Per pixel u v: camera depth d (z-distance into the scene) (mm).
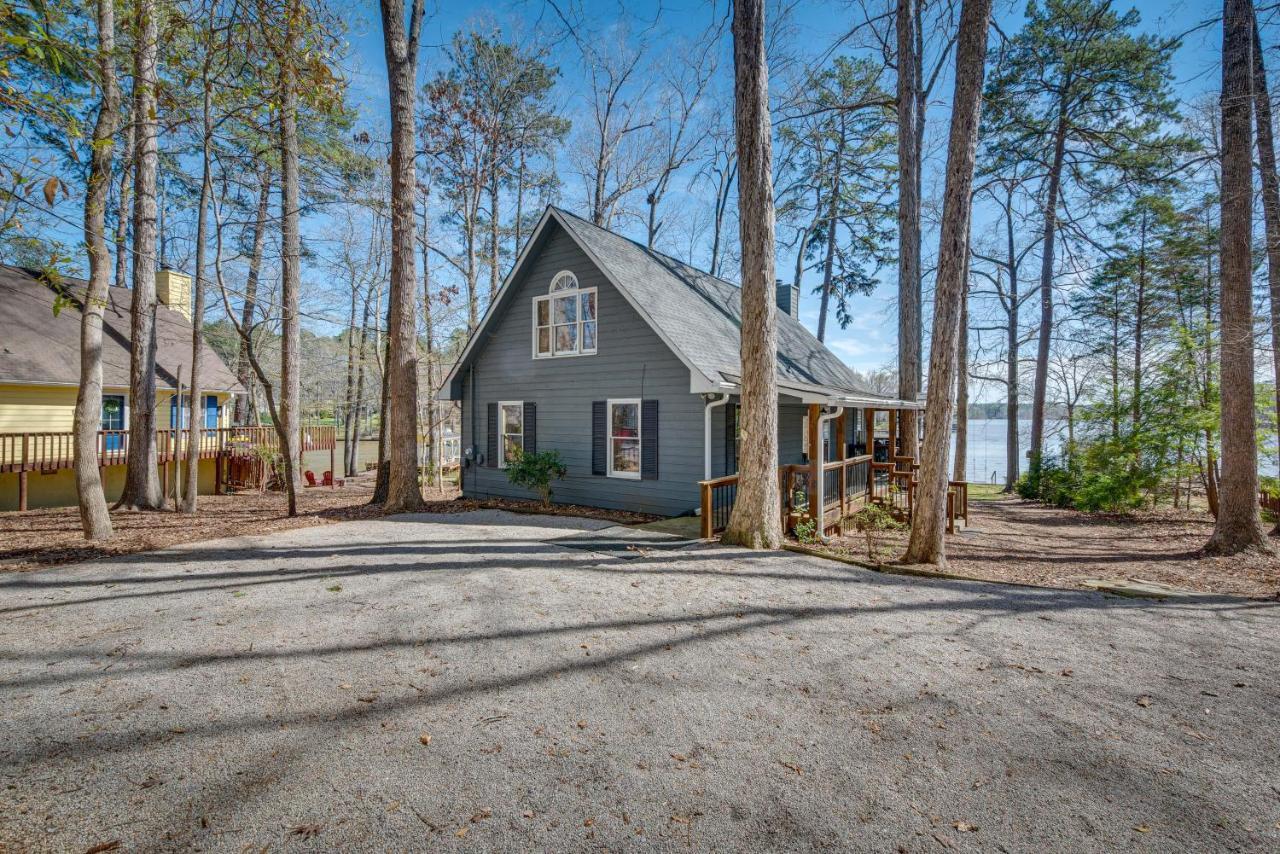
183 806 2504
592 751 2969
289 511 11016
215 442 16953
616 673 3904
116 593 5652
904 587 6066
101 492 8445
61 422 14055
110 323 16906
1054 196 18094
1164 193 16672
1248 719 3357
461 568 6676
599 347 12078
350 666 3984
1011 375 22469
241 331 10133
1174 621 5086
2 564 6836
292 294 16969
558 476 12602
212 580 6129
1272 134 9109
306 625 4770
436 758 2891
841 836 2348
